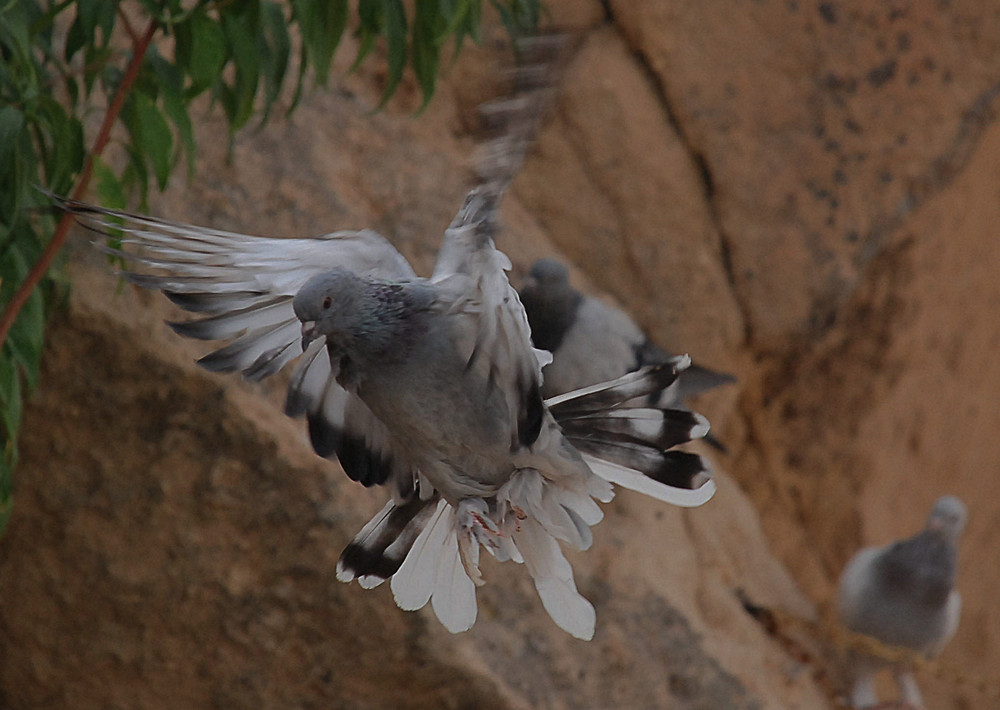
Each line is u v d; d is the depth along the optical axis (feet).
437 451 18.98
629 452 19.38
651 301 45.93
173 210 37.40
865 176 46.50
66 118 25.04
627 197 45.75
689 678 38.45
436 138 43.93
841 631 42.93
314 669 34.58
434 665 34.50
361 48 27.22
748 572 44.39
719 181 46.06
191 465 33.81
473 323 18.01
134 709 34.91
